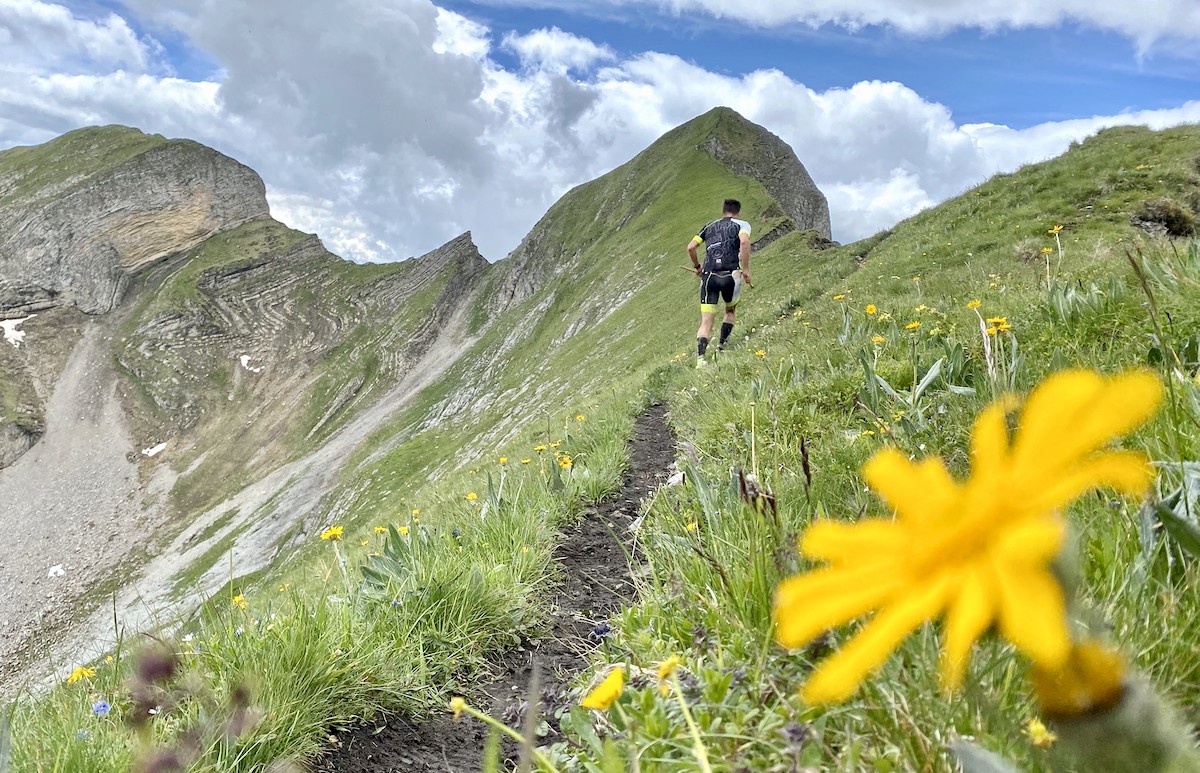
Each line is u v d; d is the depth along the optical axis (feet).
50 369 585.63
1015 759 4.22
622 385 56.08
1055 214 67.56
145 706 9.90
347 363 600.39
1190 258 15.79
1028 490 1.40
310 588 18.66
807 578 1.54
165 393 569.64
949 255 62.23
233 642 11.10
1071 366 12.28
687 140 436.76
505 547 16.51
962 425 12.05
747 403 19.95
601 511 20.18
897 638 1.32
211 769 9.01
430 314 620.90
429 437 340.18
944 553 1.40
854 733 5.66
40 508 474.08
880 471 1.59
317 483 422.00
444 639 13.24
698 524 11.44
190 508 473.67
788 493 11.00
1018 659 4.58
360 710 11.39
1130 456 1.40
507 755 10.56
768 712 6.27
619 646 10.36
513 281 567.18
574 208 526.98
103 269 654.12
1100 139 90.02
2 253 634.02
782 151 437.17
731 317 44.37
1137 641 5.06
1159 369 10.69
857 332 23.91
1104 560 6.10
